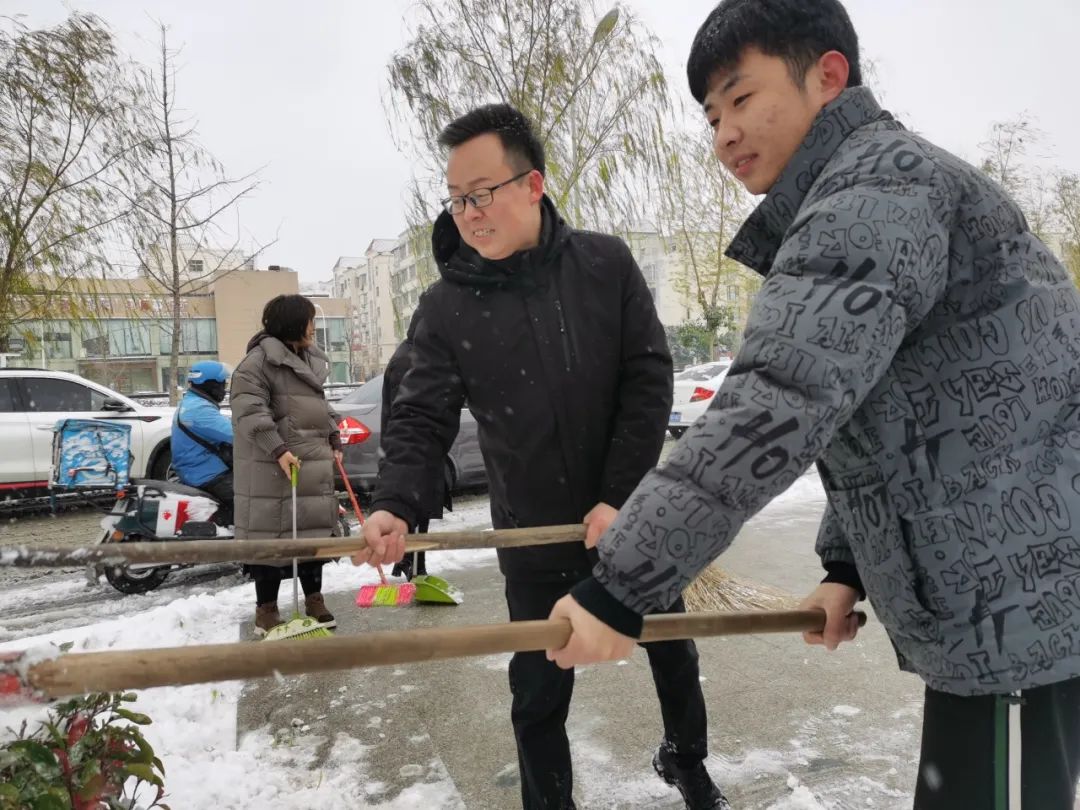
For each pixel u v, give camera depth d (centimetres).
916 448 114
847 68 124
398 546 182
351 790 247
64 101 1115
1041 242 123
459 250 207
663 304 3161
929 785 124
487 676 337
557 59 573
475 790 246
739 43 122
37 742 166
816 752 259
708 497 98
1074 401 117
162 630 407
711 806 214
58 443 514
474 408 203
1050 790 116
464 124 185
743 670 329
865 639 362
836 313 99
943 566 112
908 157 111
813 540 569
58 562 129
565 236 197
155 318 1475
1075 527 111
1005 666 110
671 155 596
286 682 334
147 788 242
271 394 413
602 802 234
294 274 4003
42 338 1443
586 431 195
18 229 1127
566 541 188
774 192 126
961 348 112
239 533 409
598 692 312
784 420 97
